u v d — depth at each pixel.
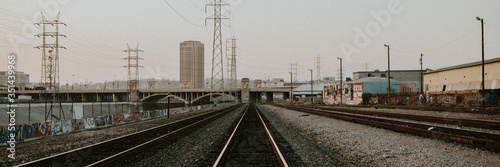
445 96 42.03
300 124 23.20
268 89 136.62
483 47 31.44
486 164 8.76
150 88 130.88
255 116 33.88
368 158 10.24
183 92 124.75
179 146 13.07
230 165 9.20
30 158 11.25
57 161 9.82
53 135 19.27
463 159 9.39
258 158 10.19
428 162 9.27
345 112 33.44
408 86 77.50
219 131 18.95
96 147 11.98
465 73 49.72
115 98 129.00
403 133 14.77
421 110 30.00
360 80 72.31
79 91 125.19
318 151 11.55
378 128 17.31
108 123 27.23
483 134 12.05
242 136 16.14
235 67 108.62
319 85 121.88
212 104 79.19
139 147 11.47
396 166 9.07
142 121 33.25
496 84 41.78
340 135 15.77
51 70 55.75
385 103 52.22
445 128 13.85
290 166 9.12
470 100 37.69
